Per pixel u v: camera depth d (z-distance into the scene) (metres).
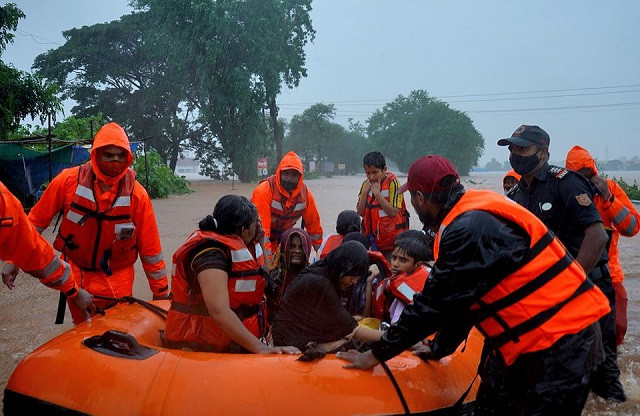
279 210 5.97
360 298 4.29
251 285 3.47
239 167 49.81
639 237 12.58
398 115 100.38
